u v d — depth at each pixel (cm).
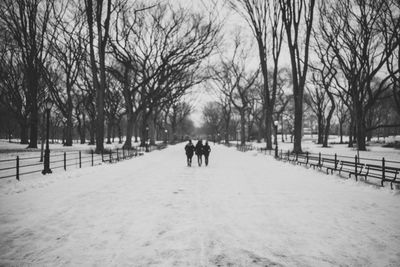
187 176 1274
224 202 772
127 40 2992
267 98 3341
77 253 441
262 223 591
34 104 3120
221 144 7125
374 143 4497
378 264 411
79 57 3269
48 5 2617
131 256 432
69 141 3822
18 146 3491
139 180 1147
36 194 858
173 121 7269
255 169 1560
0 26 2638
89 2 2320
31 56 2800
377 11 2320
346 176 1277
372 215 648
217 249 460
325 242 490
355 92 3034
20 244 474
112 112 5212
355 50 2806
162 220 608
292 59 2520
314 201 787
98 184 1045
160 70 3111
